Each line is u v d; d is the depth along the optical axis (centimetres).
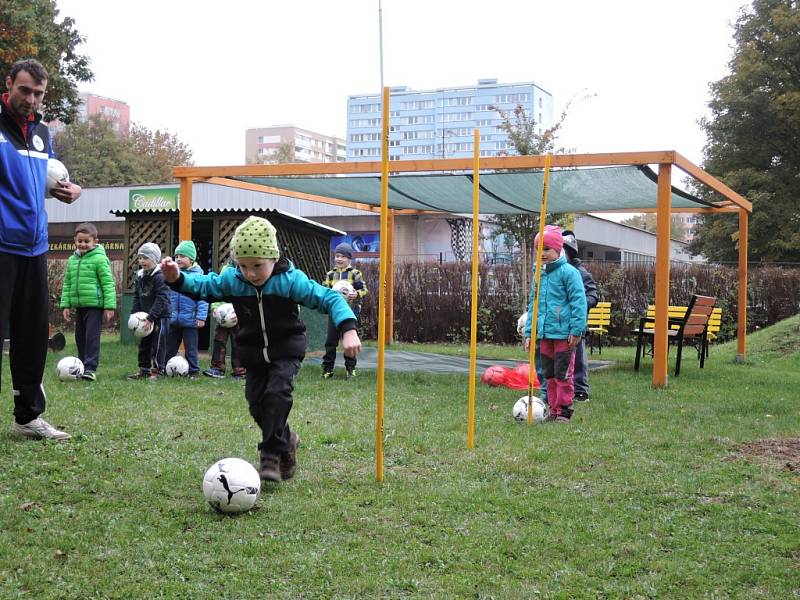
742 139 3659
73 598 318
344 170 1012
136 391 825
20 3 2752
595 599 331
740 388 984
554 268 736
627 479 515
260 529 401
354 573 350
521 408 714
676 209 1371
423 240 3147
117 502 439
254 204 3278
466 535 400
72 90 3069
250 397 488
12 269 543
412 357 1338
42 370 573
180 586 330
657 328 983
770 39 3578
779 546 395
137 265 1449
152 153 6944
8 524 397
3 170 535
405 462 549
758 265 2252
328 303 462
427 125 11125
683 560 375
